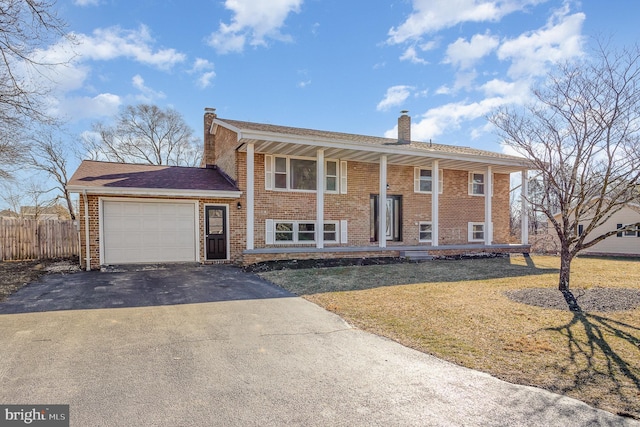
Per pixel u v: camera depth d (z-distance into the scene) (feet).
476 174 55.93
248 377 11.55
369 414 9.35
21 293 23.54
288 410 9.53
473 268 36.19
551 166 24.45
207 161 50.62
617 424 8.75
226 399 10.11
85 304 20.85
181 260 37.37
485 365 12.42
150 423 8.85
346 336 15.69
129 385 10.89
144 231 36.09
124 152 89.86
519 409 9.54
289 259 38.73
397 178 50.52
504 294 23.43
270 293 24.21
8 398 10.05
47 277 29.53
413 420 9.05
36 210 74.79
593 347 13.87
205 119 51.13
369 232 48.37
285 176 43.47
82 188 32.83
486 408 9.62
